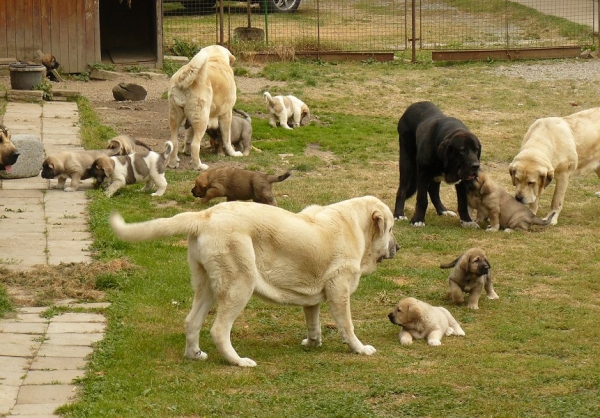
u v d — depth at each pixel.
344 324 8.23
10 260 10.48
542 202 14.69
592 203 14.63
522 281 10.72
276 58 27.47
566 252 11.84
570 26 33.16
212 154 16.70
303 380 7.54
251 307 9.54
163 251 11.22
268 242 7.79
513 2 39.19
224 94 16.03
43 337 8.31
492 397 7.29
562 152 13.36
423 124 13.13
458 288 9.80
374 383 7.48
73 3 24.28
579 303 9.95
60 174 13.53
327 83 24.53
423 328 8.74
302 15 37.78
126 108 20.44
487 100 22.83
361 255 8.30
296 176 15.65
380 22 36.53
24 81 20.53
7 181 14.20
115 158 13.58
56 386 7.24
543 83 24.89
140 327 8.71
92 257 10.76
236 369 7.73
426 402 7.15
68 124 18.08
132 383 7.34
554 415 6.95
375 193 14.71
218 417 6.77
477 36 32.81
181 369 7.69
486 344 8.62
